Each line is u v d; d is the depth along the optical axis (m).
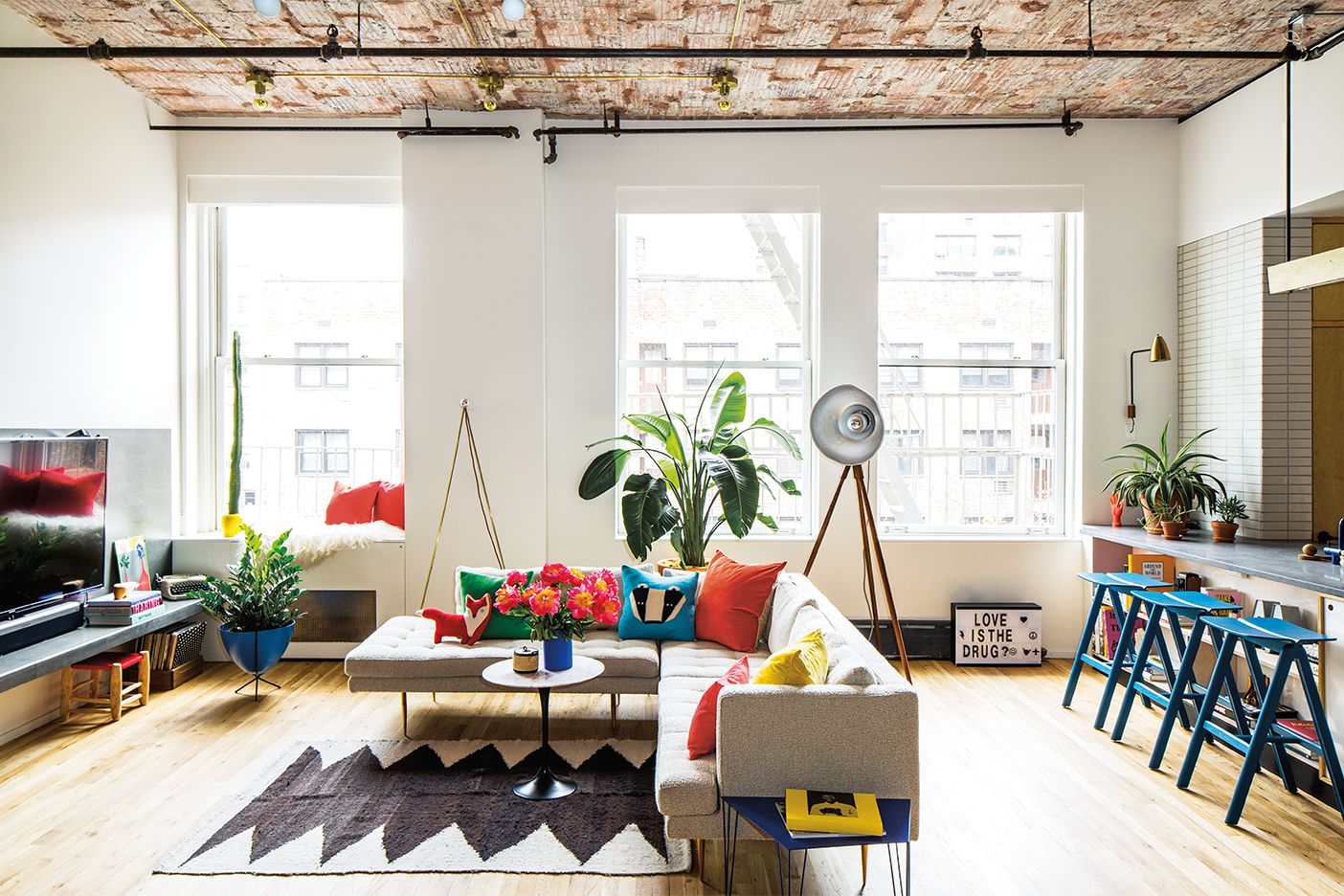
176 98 4.45
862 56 3.44
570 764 3.20
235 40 3.78
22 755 3.29
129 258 4.29
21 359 3.53
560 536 4.81
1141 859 2.52
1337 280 2.87
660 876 2.43
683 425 4.93
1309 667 2.75
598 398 4.80
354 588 4.64
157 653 4.18
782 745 2.26
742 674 2.68
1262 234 4.06
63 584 3.59
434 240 4.59
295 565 4.26
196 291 4.88
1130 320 4.75
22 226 3.54
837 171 4.78
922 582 4.80
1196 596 3.37
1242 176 4.21
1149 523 4.38
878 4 3.42
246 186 4.79
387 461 5.13
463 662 3.41
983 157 4.76
